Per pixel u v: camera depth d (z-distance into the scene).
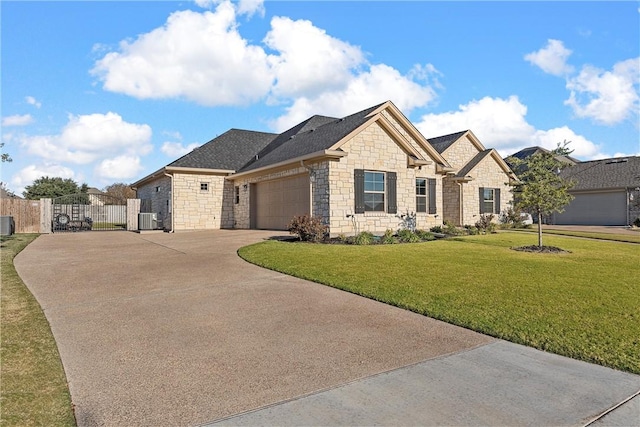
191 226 21.27
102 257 10.54
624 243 13.86
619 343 3.99
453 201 22.91
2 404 2.86
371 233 13.98
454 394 3.03
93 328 4.71
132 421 2.66
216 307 5.59
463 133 24.25
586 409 2.80
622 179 27.33
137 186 29.03
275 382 3.26
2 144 12.09
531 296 5.85
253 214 21.02
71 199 44.56
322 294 6.31
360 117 17.08
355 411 2.77
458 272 7.69
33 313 5.30
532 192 11.55
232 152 23.83
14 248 12.39
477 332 4.52
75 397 3.00
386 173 15.91
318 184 15.01
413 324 4.82
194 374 3.43
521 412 2.75
